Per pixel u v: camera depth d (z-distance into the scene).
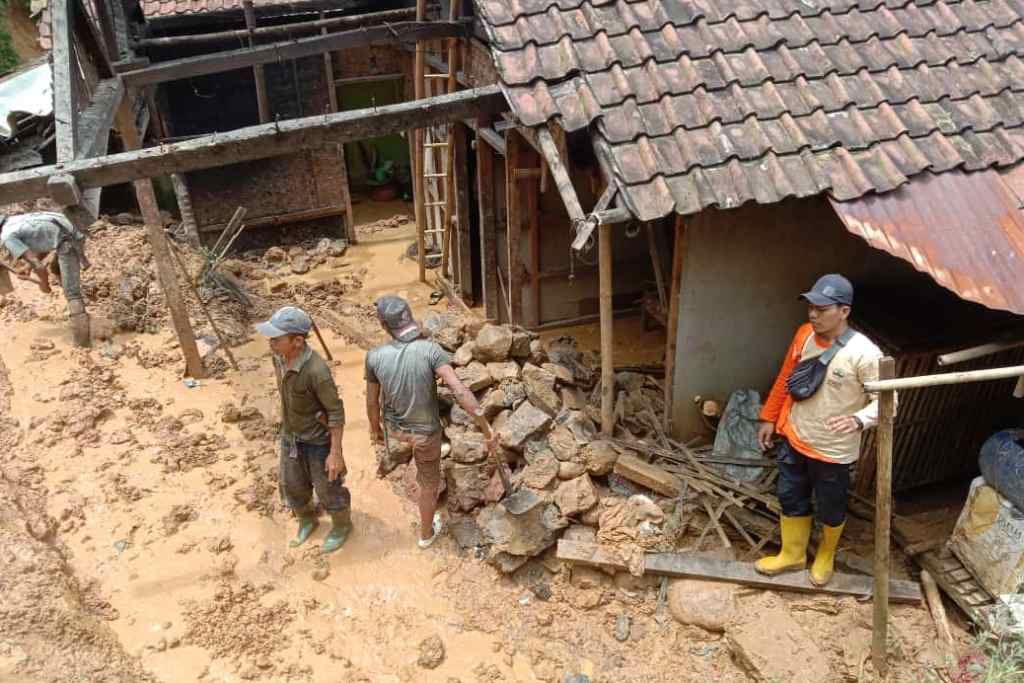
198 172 10.90
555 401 6.60
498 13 5.88
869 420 4.39
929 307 6.01
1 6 16.41
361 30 8.30
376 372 5.33
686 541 5.74
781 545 5.59
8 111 11.09
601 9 5.97
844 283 4.40
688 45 5.77
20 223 7.56
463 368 6.89
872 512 5.86
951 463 6.08
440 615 5.50
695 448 6.44
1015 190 5.29
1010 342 4.94
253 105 11.65
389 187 13.65
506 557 5.66
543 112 5.44
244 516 6.16
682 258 5.89
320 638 5.27
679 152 5.23
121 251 9.66
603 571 5.59
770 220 5.86
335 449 5.41
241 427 7.11
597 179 6.82
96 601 5.32
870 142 5.33
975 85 5.75
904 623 5.05
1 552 5.10
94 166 5.84
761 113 5.40
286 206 11.50
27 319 8.46
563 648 5.28
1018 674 4.47
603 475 6.13
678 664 5.11
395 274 11.01
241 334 8.74
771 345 6.41
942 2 6.25
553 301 9.16
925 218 5.08
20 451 6.55
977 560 5.09
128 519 6.00
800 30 5.92
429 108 6.30
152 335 8.51
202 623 5.23
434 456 5.59
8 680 4.23
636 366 7.70
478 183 8.55
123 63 8.92
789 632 4.97
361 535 6.12
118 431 6.94
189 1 10.98
